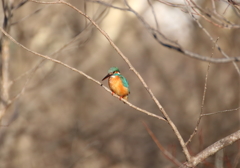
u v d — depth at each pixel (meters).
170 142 17.69
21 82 12.23
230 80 16.56
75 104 17.75
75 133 16.70
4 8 7.61
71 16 14.16
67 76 15.55
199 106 16.72
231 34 15.15
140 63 21.52
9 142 13.11
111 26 15.65
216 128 15.95
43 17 13.25
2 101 7.67
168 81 19.66
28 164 14.62
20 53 12.55
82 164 16.78
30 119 14.40
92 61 15.72
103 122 17.81
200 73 17.11
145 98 19.73
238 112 16.09
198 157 4.75
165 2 6.33
